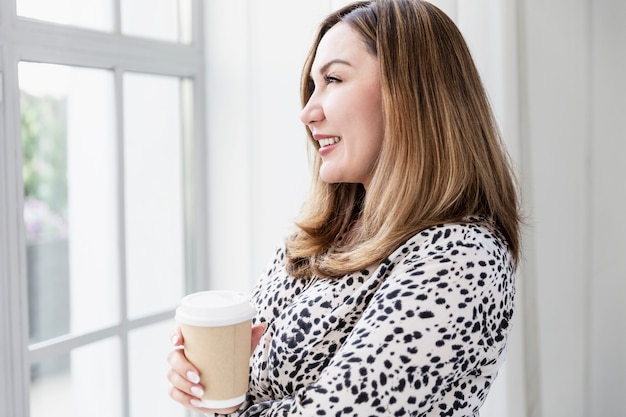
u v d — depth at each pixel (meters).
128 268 1.59
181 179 1.75
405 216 0.91
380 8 0.98
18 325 1.24
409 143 0.92
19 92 1.25
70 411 1.43
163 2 1.63
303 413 0.79
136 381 1.62
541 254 1.51
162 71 1.59
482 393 0.90
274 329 1.03
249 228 1.70
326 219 1.10
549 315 1.52
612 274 1.53
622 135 1.50
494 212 0.97
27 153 1.33
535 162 1.50
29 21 1.25
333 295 0.95
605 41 1.50
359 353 0.78
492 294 0.84
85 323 1.49
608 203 1.52
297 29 1.60
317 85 1.01
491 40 1.46
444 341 0.79
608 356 1.54
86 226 1.49
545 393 1.52
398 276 0.84
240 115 1.68
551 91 1.50
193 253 1.76
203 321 0.81
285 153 1.64
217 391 0.83
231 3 1.67
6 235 1.21
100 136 1.49
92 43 1.39
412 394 0.78
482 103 1.00
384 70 0.93
